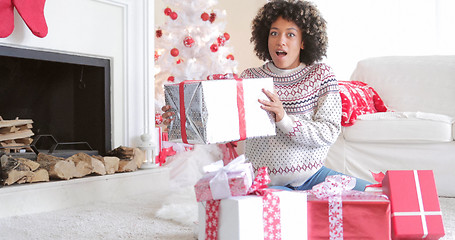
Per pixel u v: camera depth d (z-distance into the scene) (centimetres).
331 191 136
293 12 171
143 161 280
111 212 214
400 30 420
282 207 129
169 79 380
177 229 180
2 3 217
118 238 167
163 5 451
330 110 168
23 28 235
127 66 288
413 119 264
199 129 138
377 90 329
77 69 288
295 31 172
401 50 420
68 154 260
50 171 230
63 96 285
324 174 171
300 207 133
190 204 208
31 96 271
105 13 276
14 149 247
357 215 133
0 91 257
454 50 399
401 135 264
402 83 323
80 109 288
